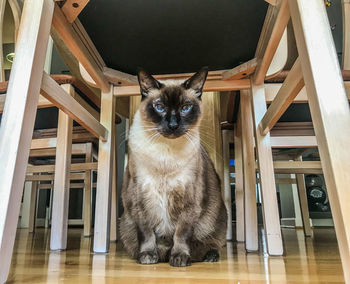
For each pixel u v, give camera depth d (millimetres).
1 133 596
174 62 1205
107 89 1229
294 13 583
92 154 1957
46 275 715
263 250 1240
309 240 1675
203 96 1778
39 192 2842
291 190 2871
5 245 557
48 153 1768
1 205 560
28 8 667
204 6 913
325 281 654
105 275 720
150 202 969
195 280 663
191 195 960
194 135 1049
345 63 1227
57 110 1338
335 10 2139
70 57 1956
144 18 956
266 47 941
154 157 950
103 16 947
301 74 649
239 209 1659
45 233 2148
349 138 484
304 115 1308
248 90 1355
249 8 919
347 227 446
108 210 1163
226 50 1125
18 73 626
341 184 464
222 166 1786
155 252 956
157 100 1070
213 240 1104
